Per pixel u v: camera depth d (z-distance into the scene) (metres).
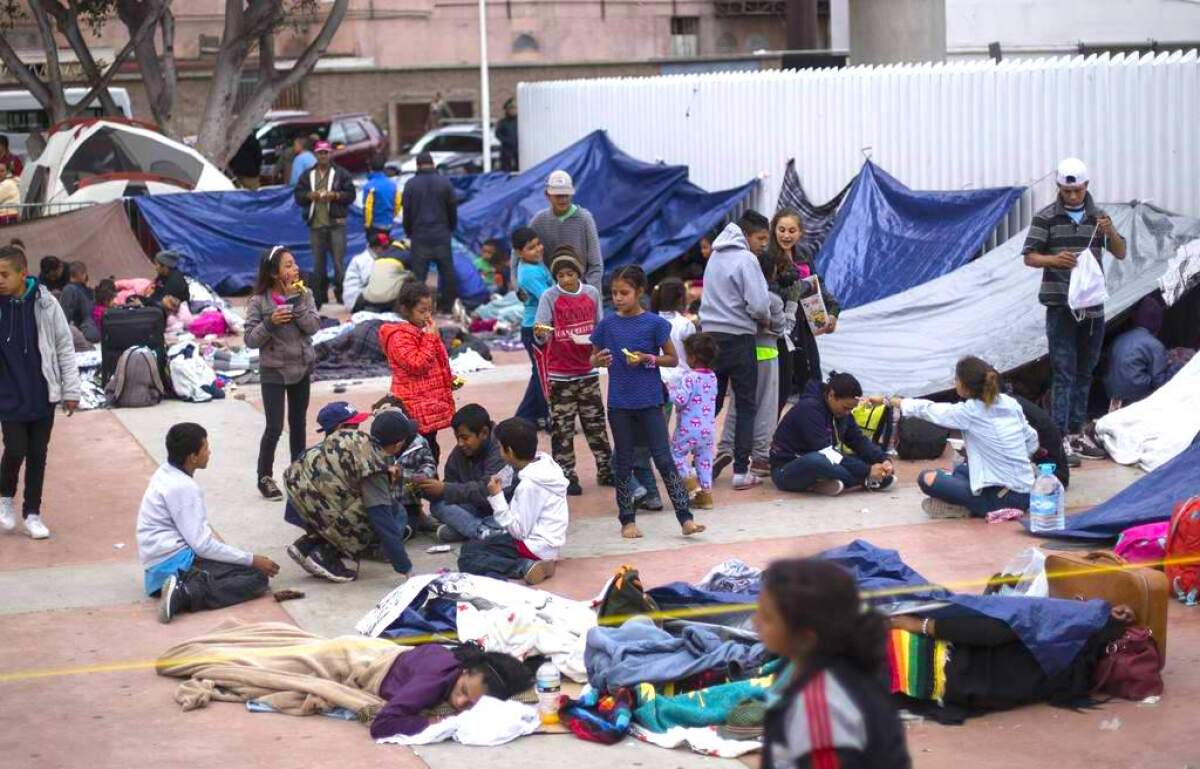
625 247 20.58
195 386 14.41
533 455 8.77
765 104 19.64
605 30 44.72
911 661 6.64
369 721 6.71
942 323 13.50
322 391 14.70
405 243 20.30
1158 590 6.93
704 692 6.57
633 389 9.48
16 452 9.87
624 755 6.34
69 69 39.62
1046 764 6.10
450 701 6.76
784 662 6.02
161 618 8.15
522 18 44.09
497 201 21.75
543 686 6.88
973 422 9.77
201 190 23.36
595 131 22.55
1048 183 15.30
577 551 9.31
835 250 15.82
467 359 15.92
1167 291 12.41
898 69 17.33
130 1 28.12
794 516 10.05
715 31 45.59
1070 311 11.22
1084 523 9.23
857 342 13.55
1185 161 13.92
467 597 7.77
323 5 42.56
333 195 20.88
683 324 11.55
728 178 20.58
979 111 16.12
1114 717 6.59
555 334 10.59
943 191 16.23
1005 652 6.66
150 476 11.64
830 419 10.71
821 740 3.62
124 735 6.61
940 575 8.59
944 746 6.32
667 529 9.78
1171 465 9.48
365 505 8.59
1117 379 12.30
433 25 43.66
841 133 18.25
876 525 9.77
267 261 10.48
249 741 6.53
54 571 9.20
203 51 41.72
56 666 7.50
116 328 14.25
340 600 8.45
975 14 33.00
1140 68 14.27
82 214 20.75
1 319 9.66
